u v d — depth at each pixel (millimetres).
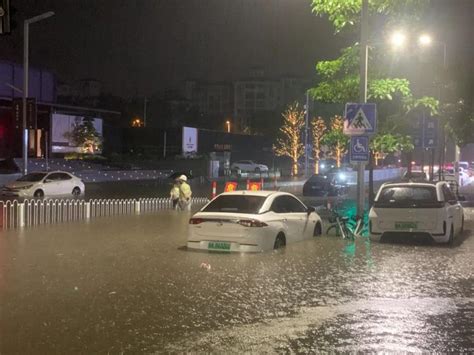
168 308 7754
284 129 84938
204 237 12594
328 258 11844
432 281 9594
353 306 7906
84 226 17703
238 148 78625
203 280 9570
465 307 7867
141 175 53906
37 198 28656
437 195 14102
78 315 7387
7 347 6117
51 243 13828
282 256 12039
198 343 6266
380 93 17906
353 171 45125
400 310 7703
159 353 5938
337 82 19062
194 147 70000
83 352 5965
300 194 37125
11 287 8969
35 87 53781
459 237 15609
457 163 42625
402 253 12594
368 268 10758
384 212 14031
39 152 52625
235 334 6605
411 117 19625
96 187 40312
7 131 50875
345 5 17938
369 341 6359
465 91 27297
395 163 92125
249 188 29453
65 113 57344
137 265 10922
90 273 10125
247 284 9273
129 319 7207
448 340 6398
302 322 7113
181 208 24250
